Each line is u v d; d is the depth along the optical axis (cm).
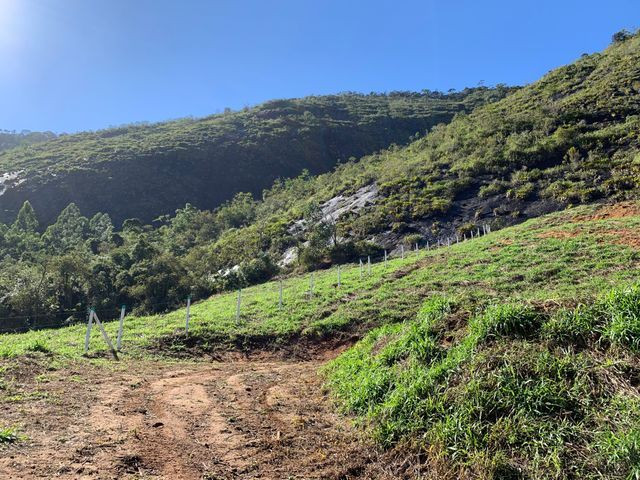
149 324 1820
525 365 572
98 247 5397
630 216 2381
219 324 1720
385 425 620
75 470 507
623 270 1544
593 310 609
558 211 2941
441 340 730
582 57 6209
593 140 3622
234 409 794
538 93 5378
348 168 6175
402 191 4038
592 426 483
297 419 730
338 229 3784
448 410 574
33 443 573
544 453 473
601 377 527
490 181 3697
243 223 6031
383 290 1989
